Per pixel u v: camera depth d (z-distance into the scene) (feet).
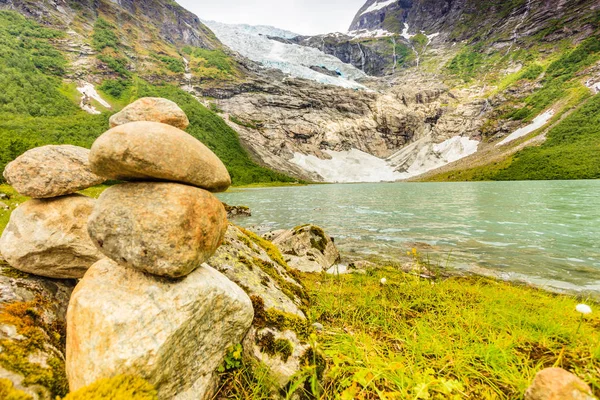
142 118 13.84
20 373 8.68
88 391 7.86
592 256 42.50
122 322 8.93
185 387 10.04
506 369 12.23
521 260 41.19
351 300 21.79
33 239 12.72
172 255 9.65
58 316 12.48
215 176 11.28
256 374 11.40
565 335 14.90
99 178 14.71
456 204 118.01
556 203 105.81
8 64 458.09
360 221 81.82
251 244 23.86
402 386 11.02
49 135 325.62
